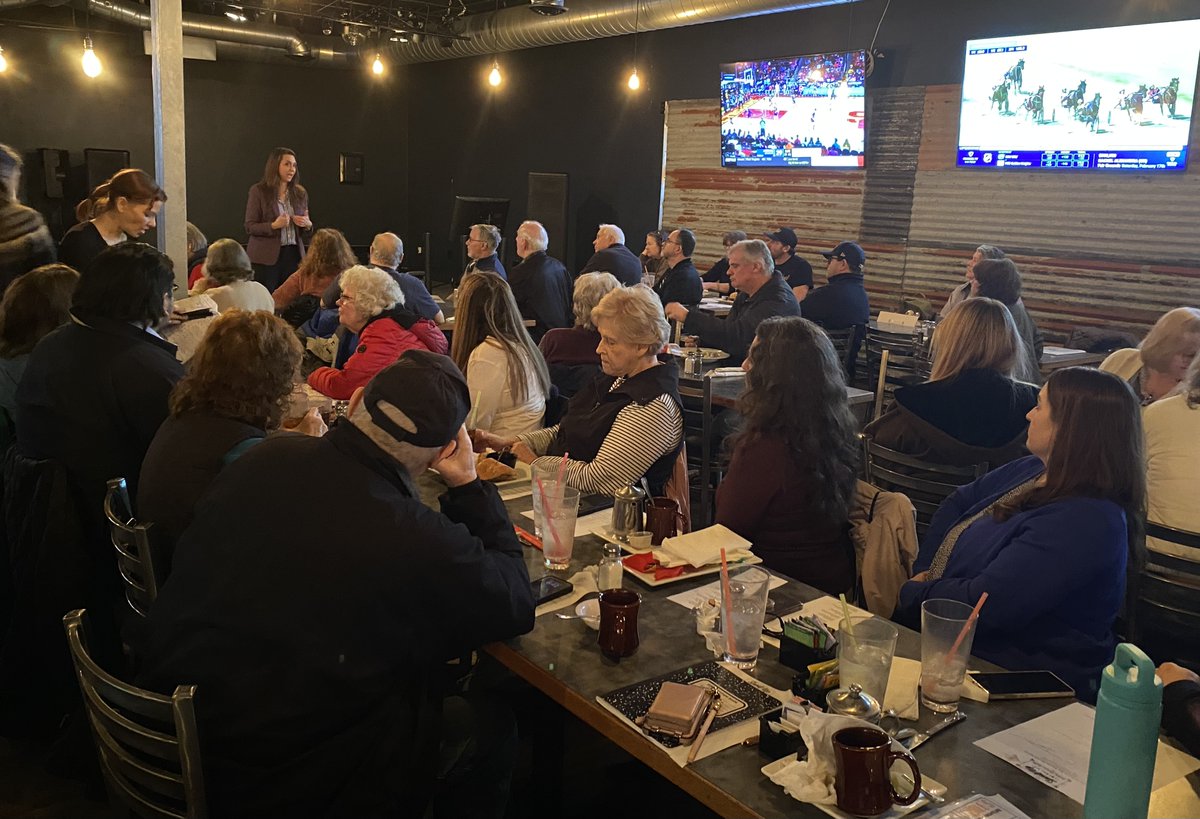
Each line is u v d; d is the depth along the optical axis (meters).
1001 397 2.82
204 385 2.15
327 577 1.44
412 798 1.57
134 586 2.02
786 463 2.25
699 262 9.12
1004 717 1.52
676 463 2.70
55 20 10.80
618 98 9.77
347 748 1.48
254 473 1.52
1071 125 6.20
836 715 1.35
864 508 2.36
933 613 1.59
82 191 11.20
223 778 1.46
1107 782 1.18
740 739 1.42
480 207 10.55
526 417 3.14
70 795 2.48
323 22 11.97
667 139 9.26
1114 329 6.24
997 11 6.56
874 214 7.56
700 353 4.99
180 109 4.52
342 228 13.00
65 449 2.44
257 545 1.46
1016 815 1.25
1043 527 1.86
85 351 2.46
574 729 2.27
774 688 1.57
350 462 1.52
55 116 10.97
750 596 1.64
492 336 3.11
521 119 11.08
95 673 1.44
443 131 12.42
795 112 7.82
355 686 1.46
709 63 8.74
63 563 2.38
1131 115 5.91
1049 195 6.46
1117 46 5.89
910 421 2.91
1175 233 5.88
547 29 8.66
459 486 1.73
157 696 1.37
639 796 2.19
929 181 7.16
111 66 11.18
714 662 1.65
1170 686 1.49
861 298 6.03
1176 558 2.32
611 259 6.52
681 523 2.29
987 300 2.86
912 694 1.52
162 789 1.45
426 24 10.23
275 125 12.34
